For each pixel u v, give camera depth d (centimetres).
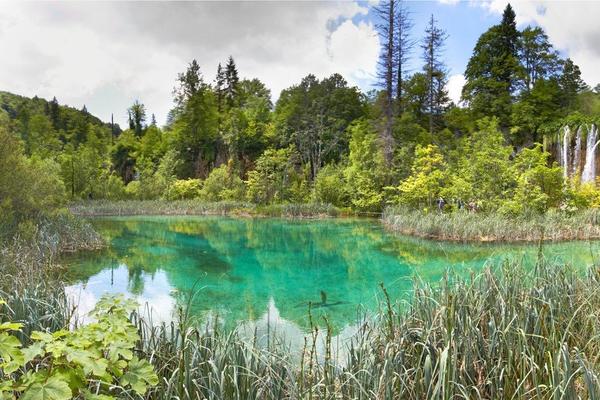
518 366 318
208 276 1024
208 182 3525
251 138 4559
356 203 2750
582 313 381
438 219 1652
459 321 357
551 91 3456
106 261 1190
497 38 3825
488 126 2670
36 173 1369
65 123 6944
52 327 400
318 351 497
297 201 3156
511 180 1803
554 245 1346
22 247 966
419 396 316
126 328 251
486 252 1263
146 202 3253
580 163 2797
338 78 4681
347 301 787
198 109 4722
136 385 217
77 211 2831
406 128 3294
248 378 312
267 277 1013
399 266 1123
